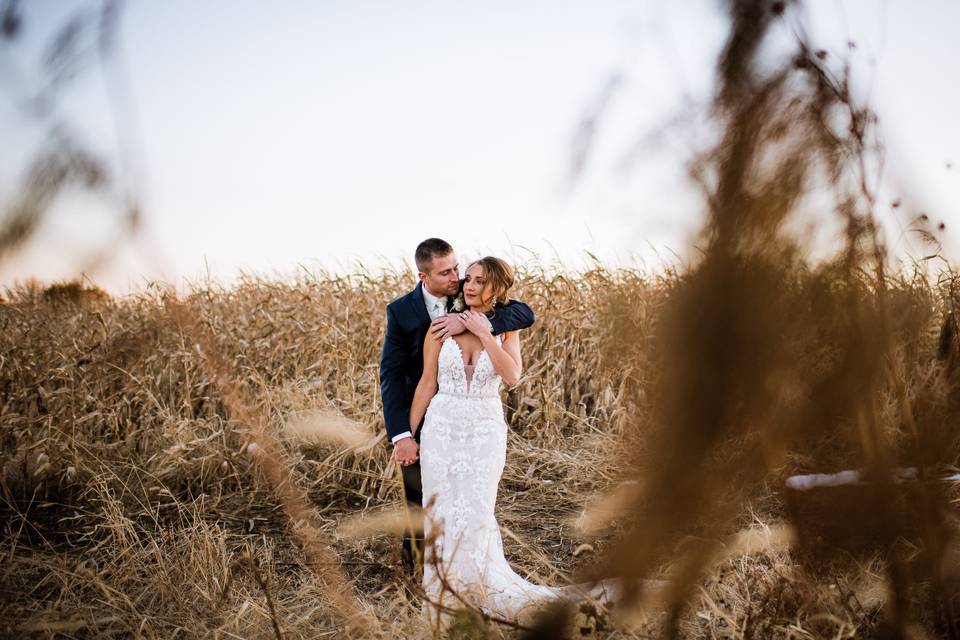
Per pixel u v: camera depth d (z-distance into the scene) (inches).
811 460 41.9
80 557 153.6
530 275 297.6
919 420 45.3
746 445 36.0
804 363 36.6
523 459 224.2
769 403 35.3
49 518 175.8
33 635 119.2
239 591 132.3
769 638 92.3
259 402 220.4
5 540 161.0
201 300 270.5
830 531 44.3
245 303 307.6
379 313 279.7
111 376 215.8
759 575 103.1
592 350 253.9
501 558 135.6
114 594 131.5
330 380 253.1
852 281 36.6
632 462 37.2
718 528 37.2
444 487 132.3
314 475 199.8
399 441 141.1
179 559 140.3
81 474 187.9
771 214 34.2
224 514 178.1
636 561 37.4
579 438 239.6
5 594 131.6
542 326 281.6
